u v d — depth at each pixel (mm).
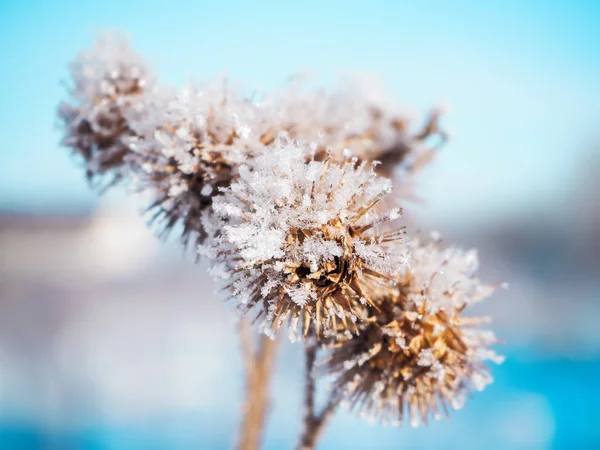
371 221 115
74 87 156
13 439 726
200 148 128
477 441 676
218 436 708
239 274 115
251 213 113
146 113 142
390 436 664
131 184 139
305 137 138
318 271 112
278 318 113
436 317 129
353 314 118
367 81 180
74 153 159
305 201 112
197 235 130
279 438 477
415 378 127
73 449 716
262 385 169
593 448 640
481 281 140
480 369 129
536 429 685
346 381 131
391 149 175
